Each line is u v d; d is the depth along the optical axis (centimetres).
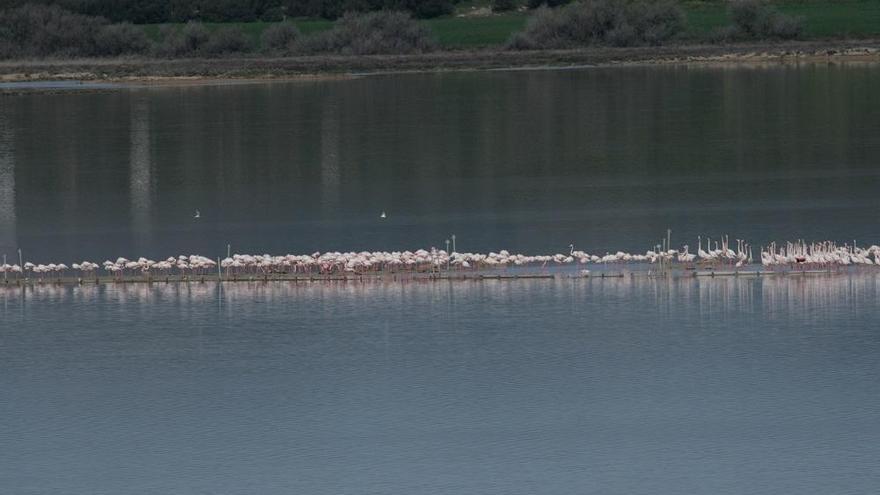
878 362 5600
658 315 6131
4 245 7606
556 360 5684
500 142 10669
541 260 6831
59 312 6312
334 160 10019
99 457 4950
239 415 5250
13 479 4797
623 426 5088
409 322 6103
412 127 11488
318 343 5891
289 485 4716
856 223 7662
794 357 5669
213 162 10050
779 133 10769
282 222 8031
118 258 7131
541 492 4631
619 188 8806
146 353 5819
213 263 6762
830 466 4766
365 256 6769
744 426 5075
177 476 4797
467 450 4928
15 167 9975
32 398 5428
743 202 8288
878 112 11612
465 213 8150
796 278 6588
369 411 5256
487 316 6153
